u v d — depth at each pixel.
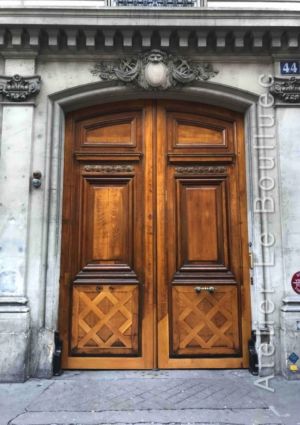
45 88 4.77
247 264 4.80
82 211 4.86
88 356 4.62
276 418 3.42
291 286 4.52
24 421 3.36
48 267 4.55
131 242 4.82
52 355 4.43
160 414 3.49
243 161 4.98
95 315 4.68
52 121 4.79
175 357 4.65
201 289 4.75
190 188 4.95
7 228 4.50
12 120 4.66
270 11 4.65
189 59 4.88
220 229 4.87
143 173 4.93
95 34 4.73
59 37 4.75
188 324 4.70
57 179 4.72
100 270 4.77
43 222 4.57
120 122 5.05
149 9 4.62
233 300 4.75
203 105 5.08
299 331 4.39
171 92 4.90
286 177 4.68
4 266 4.44
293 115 4.79
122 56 4.85
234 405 3.67
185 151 4.99
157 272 4.77
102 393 3.93
